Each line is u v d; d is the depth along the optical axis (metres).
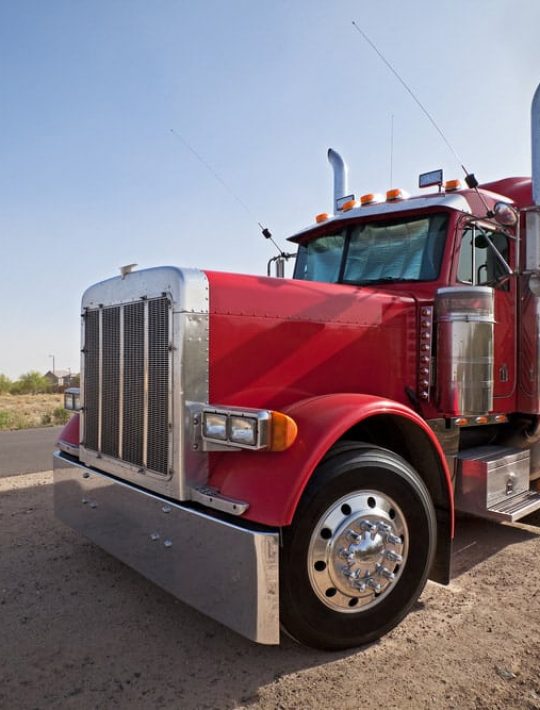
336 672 2.66
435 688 2.52
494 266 4.40
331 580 2.77
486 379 3.67
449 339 3.64
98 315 3.66
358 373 3.50
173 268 2.98
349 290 3.62
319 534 2.74
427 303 3.87
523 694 2.46
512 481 4.22
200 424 2.91
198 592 2.78
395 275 4.23
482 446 4.71
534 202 4.04
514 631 3.04
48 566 4.01
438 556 3.34
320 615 2.75
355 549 2.81
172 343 2.93
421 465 3.34
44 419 16.31
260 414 2.64
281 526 2.59
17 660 2.78
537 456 4.71
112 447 3.53
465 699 2.43
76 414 4.32
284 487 2.60
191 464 2.92
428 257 4.09
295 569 2.66
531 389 4.50
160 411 3.04
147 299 3.14
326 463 2.82
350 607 2.86
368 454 2.95
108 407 3.56
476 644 2.90
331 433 2.73
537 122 4.04
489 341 3.70
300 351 3.26
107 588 3.63
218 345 2.99
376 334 3.59
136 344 3.25
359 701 2.43
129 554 3.26
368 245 4.48
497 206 3.90
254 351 3.10
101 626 3.13
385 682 2.57
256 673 2.66
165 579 2.98
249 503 2.64
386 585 2.93
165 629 3.10
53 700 2.46
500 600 3.42
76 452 4.00
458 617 3.20
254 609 2.53
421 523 3.08
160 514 3.01
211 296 2.99
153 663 2.75
